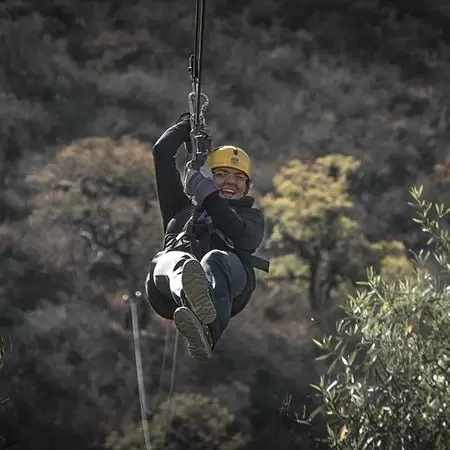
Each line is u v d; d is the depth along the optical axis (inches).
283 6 4446.4
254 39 4185.5
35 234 2556.6
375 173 3225.9
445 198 3058.6
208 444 1769.2
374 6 4448.8
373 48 4249.5
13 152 3243.1
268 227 2433.6
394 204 3011.8
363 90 3892.7
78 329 2247.8
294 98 3750.0
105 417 1962.4
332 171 2719.0
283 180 2536.9
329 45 4234.7
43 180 2596.0
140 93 3681.1
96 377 2076.8
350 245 2356.1
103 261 2452.0
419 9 4507.9
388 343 441.1
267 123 3567.9
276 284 2372.0
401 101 3863.2
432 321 441.7
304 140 3489.2
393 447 432.1
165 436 1780.3
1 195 2824.8
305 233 2354.8
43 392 2014.0
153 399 2036.2
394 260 2213.3
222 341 2222.0
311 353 2167.8
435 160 3400.6
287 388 2050.9
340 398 452.1
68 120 3469.5
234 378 2092.8
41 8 4205.2
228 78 3868.1
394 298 446.3
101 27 4163.4
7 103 3476.9
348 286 2241.6
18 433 1899.6
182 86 3796.8
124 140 2760.8
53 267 2458.2
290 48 4121.6
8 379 2043.6
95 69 3868.1
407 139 3516.2
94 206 2508.6
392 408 433.4
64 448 1878.7
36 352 2150.6
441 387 429.7
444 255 467.5
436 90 3954.2
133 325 2222.0
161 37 4141.2
